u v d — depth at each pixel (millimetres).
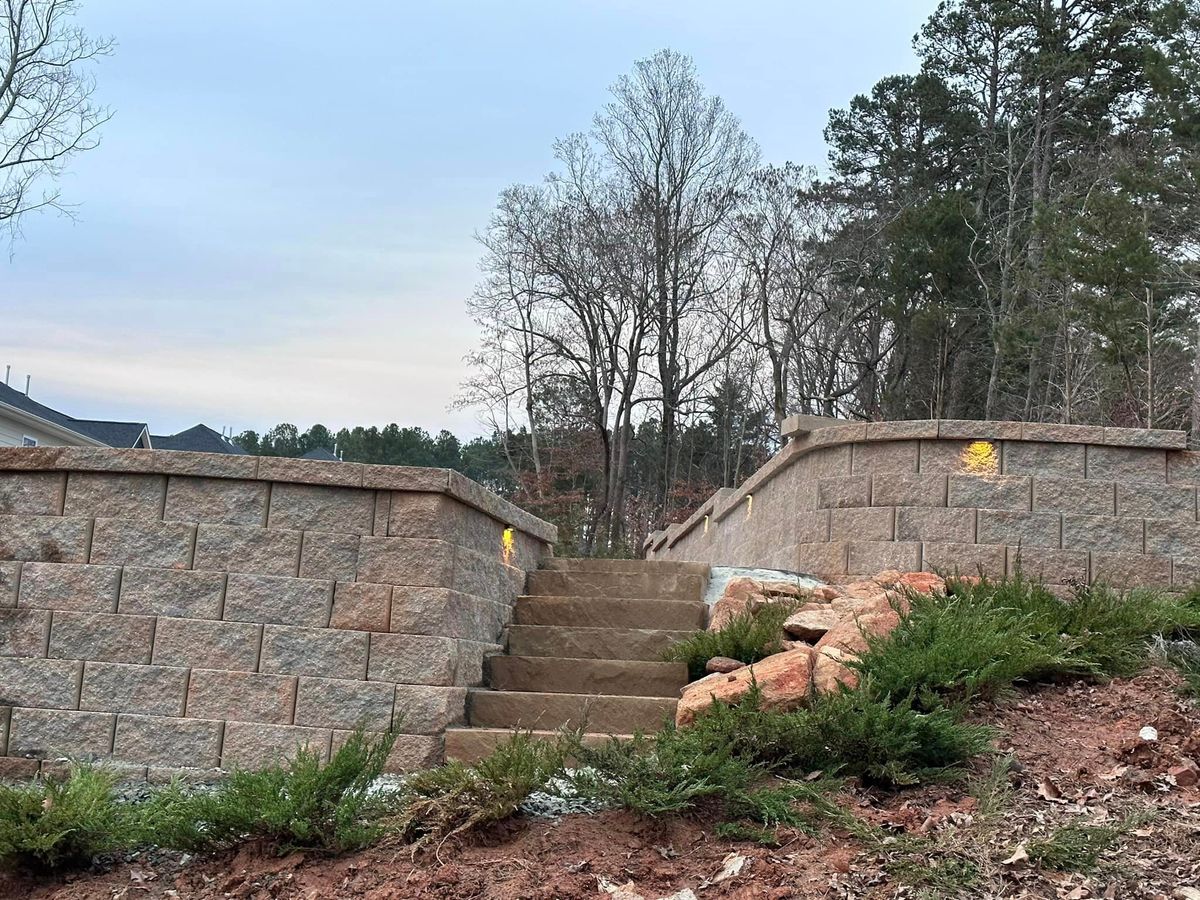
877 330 40125
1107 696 7555
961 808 5984
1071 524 10320
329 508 8102
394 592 7965
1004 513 10383
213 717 7863
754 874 5383
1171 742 6703
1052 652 7934
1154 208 27969
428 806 6059
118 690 7934
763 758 6660
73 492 8234
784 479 12828
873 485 10844
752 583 9922
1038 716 7262
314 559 8039
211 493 8164
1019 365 36219
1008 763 6273
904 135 41719
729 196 39406
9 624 8078
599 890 5375
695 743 6449
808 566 11305
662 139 38938
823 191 40844
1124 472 10383
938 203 32000
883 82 41812
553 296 38875
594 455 42344
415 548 8016
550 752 6453
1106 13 37375
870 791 6336
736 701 7191
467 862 5723
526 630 9359
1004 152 40062
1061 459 10445
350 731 7777
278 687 7879
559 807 6340
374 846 6039
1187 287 27172
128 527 8148
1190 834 5609
